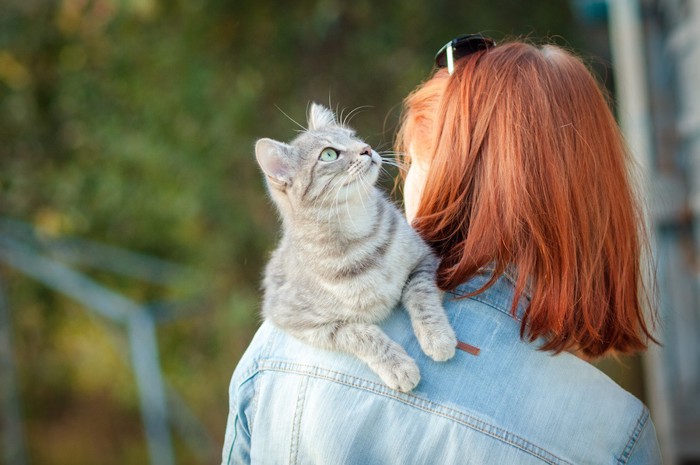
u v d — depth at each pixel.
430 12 6.61
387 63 6.56
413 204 2.39
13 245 7.03
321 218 2.47
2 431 7.50
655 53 5.64
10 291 7.84
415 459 1.83
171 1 6.46
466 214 2.05
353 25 6.54
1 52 7.12
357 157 2.62
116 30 6.71
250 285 6.81
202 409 7.70
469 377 1.87
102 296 6.53
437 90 2.34
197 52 6.47
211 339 7.35
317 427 1.90
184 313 6.94
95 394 9.23
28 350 8.34
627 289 2.05
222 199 6.58
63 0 6.73
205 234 6.95
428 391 1.87
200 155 6.50
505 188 1.93
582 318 1.95
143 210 7.06
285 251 2.71
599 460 1.84
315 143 2.72
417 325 2.00
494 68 2.04
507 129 1.95
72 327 8.29
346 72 6.59
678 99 5.45
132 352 6.69
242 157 6.47
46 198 7.42
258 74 6.45
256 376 2.07
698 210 5.03
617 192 2.03
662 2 5.50
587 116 2.00
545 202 1.91
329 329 2.09
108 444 8.59
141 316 6.32
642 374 6.75
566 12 7.11
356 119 6.60
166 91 6.55
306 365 2.01
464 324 1.95
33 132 7.48
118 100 6.82
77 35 6.96
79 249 7.33
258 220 6.64
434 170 2.08
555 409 1.84
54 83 7.31
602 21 6.93
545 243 1.90
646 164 4.67
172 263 7.55
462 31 6.70
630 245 2.05
